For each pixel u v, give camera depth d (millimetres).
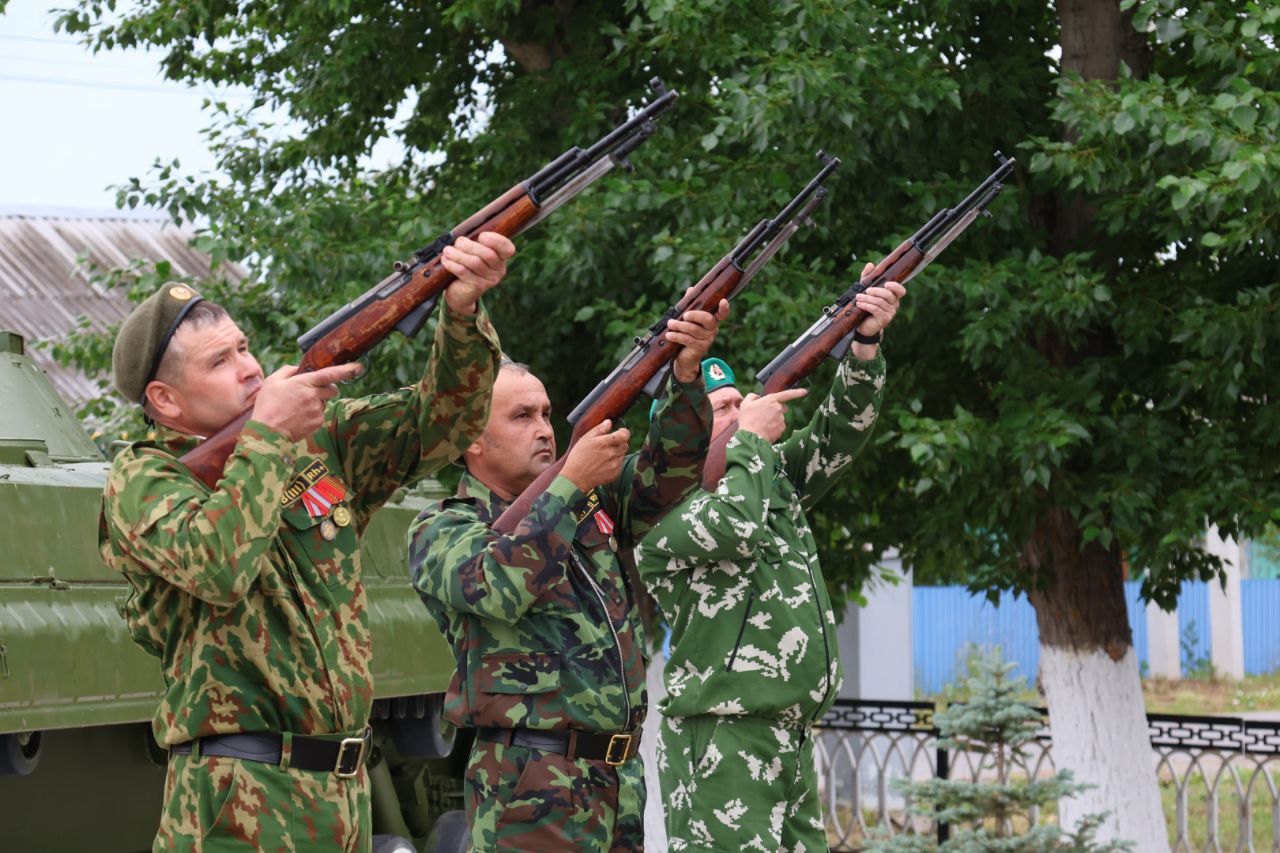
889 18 14203
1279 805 16234
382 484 5898
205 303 5676
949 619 38812
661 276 13852
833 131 13789
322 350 5395
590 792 6688
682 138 15289
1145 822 15461
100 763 10000
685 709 8359
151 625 5438
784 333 13500
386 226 16000
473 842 6762
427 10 16922
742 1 14398
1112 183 13312
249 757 5281
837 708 18859
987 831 13867
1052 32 16219
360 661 5535
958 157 14594
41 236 32625
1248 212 12422
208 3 17672
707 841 8305
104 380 19344
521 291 15484
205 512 4957
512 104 16453
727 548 8039
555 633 6719
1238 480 13391
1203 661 41594
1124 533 14617
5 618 8117
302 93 17656
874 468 14672
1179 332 13133
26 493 8594
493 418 7125
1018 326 13438
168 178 16453
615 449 6449
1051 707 15828
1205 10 13156
